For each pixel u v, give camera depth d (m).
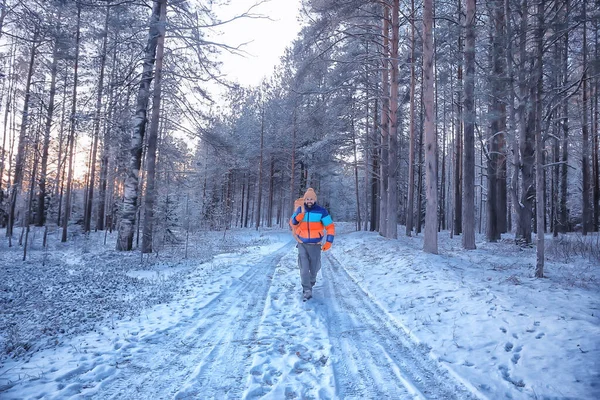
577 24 7.47
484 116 11.16
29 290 6.58
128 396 2.54
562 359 3.02
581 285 5.39
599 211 22.30
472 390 2.70
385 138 17.61
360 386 2.75
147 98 12.67
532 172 12.30
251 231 29.33
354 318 4.62
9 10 7.46
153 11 12.27
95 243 16.86
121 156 16.27
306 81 15.91
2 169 22.89
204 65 12.90
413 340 3.81
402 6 17.48
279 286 6.58
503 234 20.52
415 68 17.12
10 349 3.46
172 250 12.86
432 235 9.55
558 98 11.29
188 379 2.81
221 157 14.12
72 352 3.40
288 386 2.70
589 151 17.16
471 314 4.39
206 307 5.11
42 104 17.47
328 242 5.62
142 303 5.48
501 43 9.13
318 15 13.53
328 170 23.31
